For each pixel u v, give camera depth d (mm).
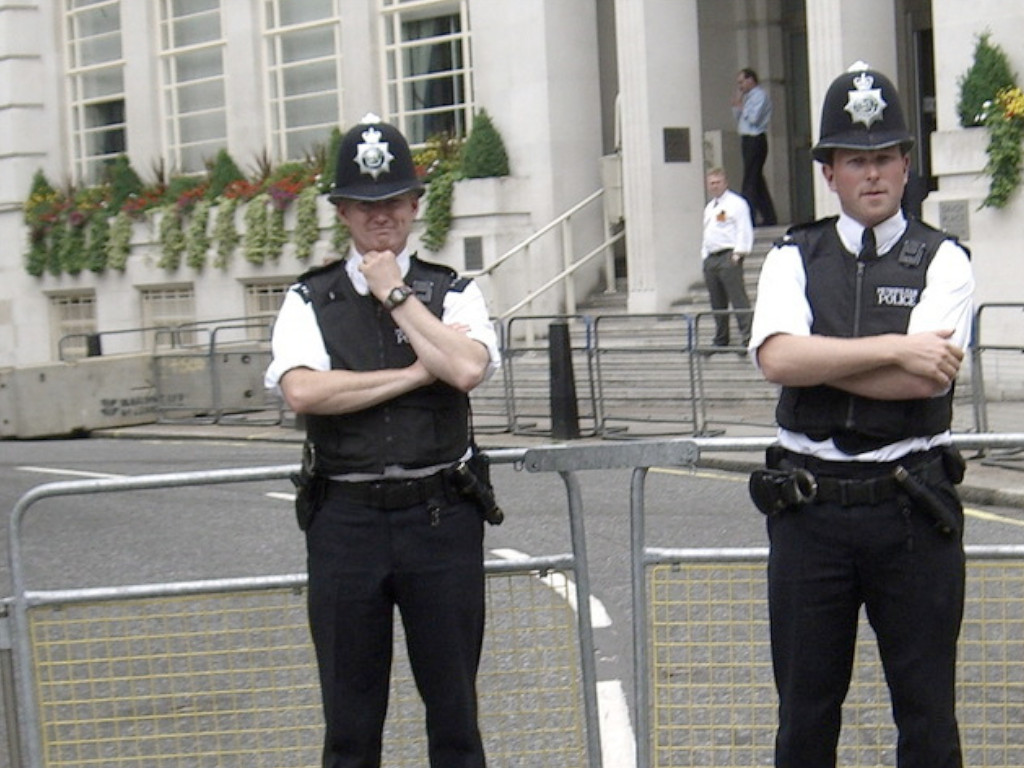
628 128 22219
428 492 4992
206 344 25969
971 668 5535
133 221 28391
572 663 5602
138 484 5480
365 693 5090
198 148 28688
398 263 5090
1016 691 5496
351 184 5027
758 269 21422
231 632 5684
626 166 22281
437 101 25156
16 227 30391
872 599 4859
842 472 4770
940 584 4789
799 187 24516
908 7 22938
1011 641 5488
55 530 13062
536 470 5332
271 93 27422
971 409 15328
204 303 27328
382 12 25750
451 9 24859
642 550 5492
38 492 5562
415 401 4992
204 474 5434
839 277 4840
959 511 4844
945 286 4773
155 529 12859
